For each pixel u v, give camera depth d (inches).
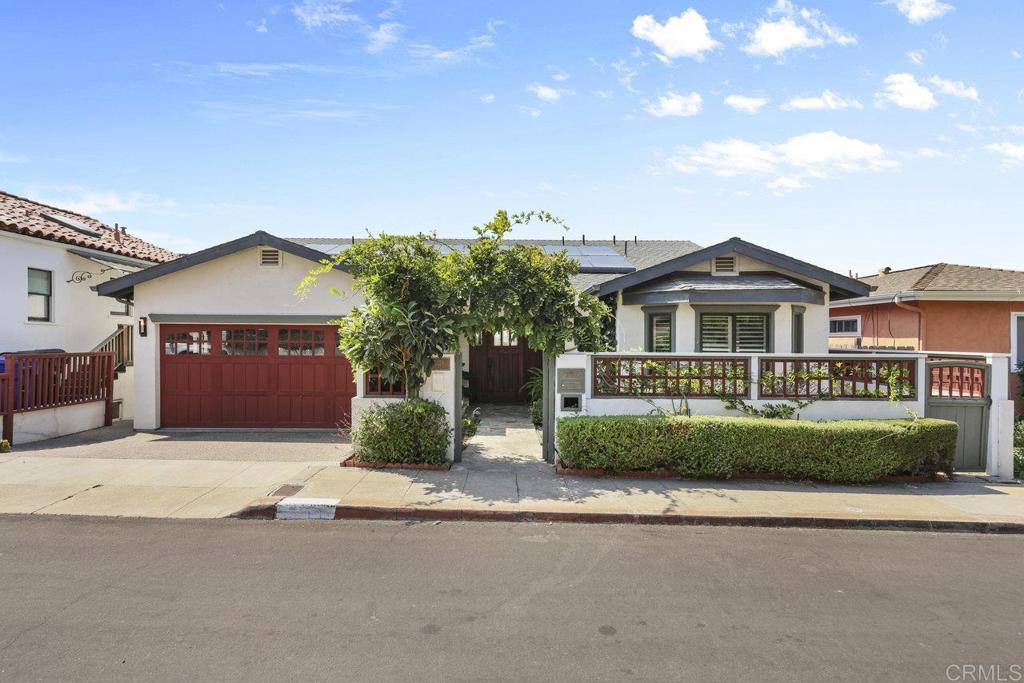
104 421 506.9
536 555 222.2
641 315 474.0
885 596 192.1
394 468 335.0
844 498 294.8
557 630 165.2
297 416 481.4
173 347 482.6
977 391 354.6
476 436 453.4
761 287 430.0
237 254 475.8
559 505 274.1
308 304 475.8
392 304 337.7
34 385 427.5
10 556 211.3
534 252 357.4
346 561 212.7
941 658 154.4
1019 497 302.0
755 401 354.0
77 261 550.6
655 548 232.2
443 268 350.6
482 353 637.3
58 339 527.2
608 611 177.3
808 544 240.7
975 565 221.1
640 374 357.7
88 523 245.6
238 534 238.2
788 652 155.7
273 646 153.6
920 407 352.8
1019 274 613.0
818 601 187.3
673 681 141.2
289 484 297.6
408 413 338.3
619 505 275.7
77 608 172.9
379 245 344.2
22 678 137.3
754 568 213.8
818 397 352.2
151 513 258.2
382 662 146.9
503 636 161.2
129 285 471.2
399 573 202.8
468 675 142.1
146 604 176.2
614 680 141.1
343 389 480.1
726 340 452.8
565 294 357.4
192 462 347.3
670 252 697.0
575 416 348.8
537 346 354.0
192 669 142.3
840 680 142.9
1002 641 163.9
